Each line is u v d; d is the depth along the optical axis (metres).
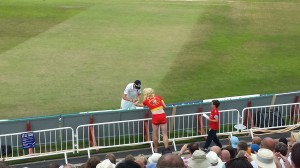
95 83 19.44
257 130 14.38
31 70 20.94
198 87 19.05
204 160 6.92
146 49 24.78
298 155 5.59
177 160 5.00
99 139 13.59
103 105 17.16
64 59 22.75
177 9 36.16
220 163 7.99
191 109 14.16
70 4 37.34
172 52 24.28
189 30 29.30
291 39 27.80
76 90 18.58
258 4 39.03
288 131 14.67
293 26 31.44
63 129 13.15
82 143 13.48
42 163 12.82
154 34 28.17
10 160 12.65
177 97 17.89
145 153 13.50
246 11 35.94
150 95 13.24
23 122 12.79
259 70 21.58
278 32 29.53
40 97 17.75
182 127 14.23
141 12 34.81
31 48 24.47
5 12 33.38
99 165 7.53
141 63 22.31
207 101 14.43
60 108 16.75
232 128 14.55
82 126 13.02
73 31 28.48
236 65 22.28
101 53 23.95
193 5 38.00
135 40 26.69
